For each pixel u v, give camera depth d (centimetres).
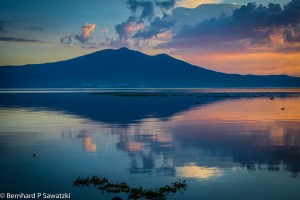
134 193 1597
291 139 3095
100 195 1595
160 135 3366
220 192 1611
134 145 2811
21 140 3088
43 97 13162
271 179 1809
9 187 1708
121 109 6981
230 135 3359
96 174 1939
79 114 5853
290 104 8394
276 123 4406
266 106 7700
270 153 2459
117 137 3244
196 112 6153
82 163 2188
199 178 1839
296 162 2170
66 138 3194
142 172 1969
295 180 1784
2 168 2073
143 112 6209
